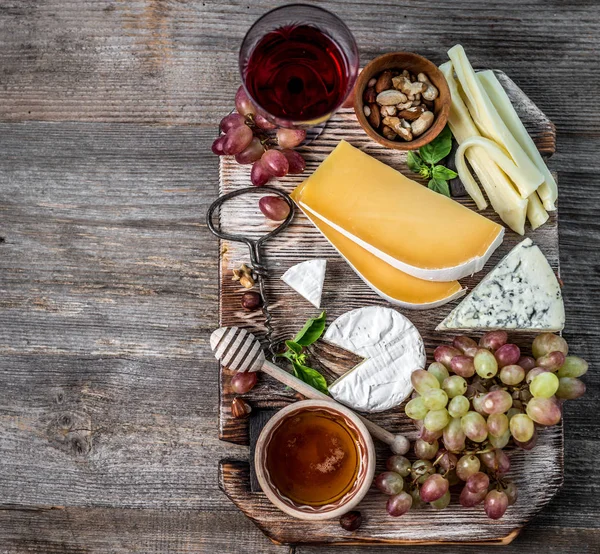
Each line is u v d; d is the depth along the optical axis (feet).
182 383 2.33
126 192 2.36
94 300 2.35
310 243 2.10
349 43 1.91
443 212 2.04
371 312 2.06
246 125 2.06
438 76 2.00
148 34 2.36
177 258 2.35
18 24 2.37
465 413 1.95
